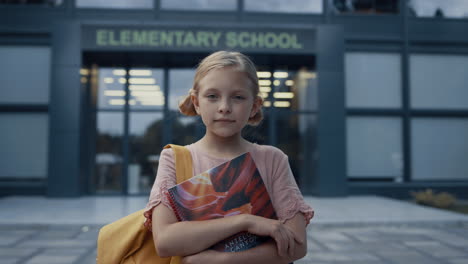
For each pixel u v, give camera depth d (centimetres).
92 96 1147
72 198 1037
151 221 99
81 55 1060
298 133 1152
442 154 1181
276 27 1084
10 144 1109
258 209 94
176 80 1166
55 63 1054
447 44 1200
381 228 667
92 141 1141
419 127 1184
